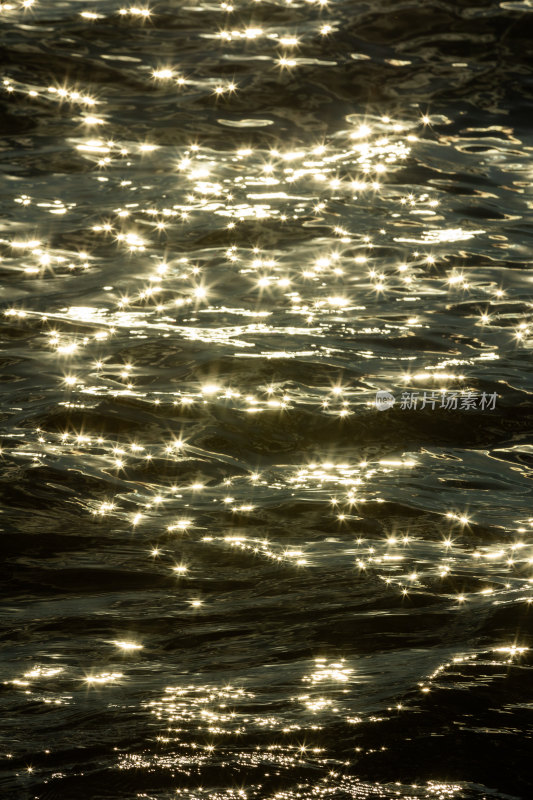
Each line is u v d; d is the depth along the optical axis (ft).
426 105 69.51
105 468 34.19
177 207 56.65
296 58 74.74
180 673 23.58
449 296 47.96
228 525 31.17
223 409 38.11
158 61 74.38
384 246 52.80
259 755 20.40
